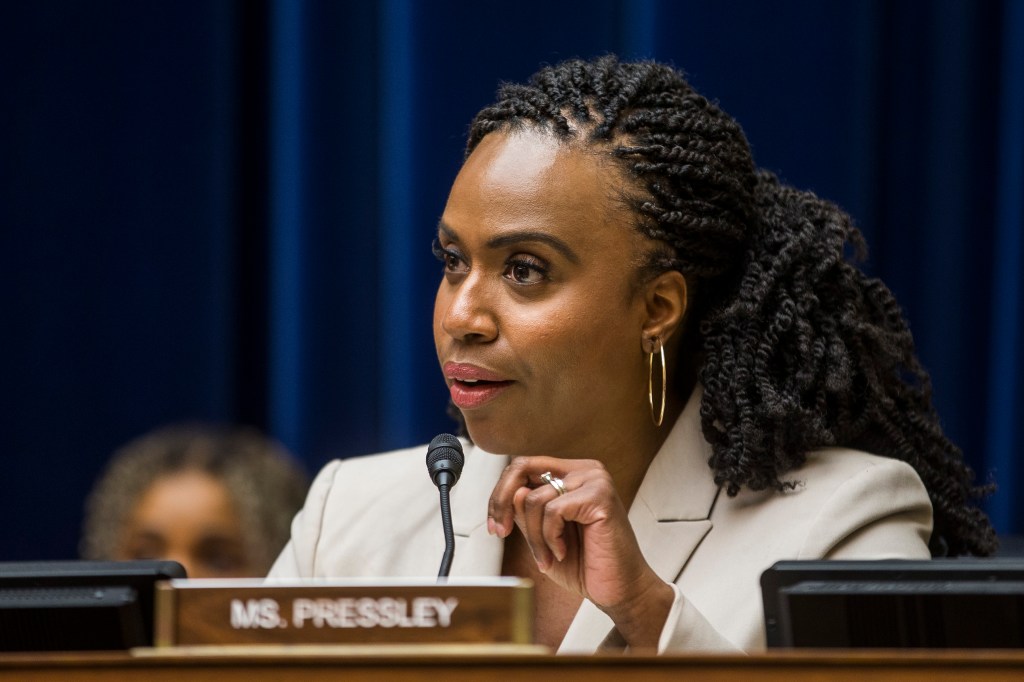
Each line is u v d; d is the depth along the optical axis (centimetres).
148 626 346
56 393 846
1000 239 781
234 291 843
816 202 538
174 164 837
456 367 478
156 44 838
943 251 784
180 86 836
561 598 505
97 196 841
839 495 484
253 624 312
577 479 425
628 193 480
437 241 503
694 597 478
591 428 493
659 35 777
